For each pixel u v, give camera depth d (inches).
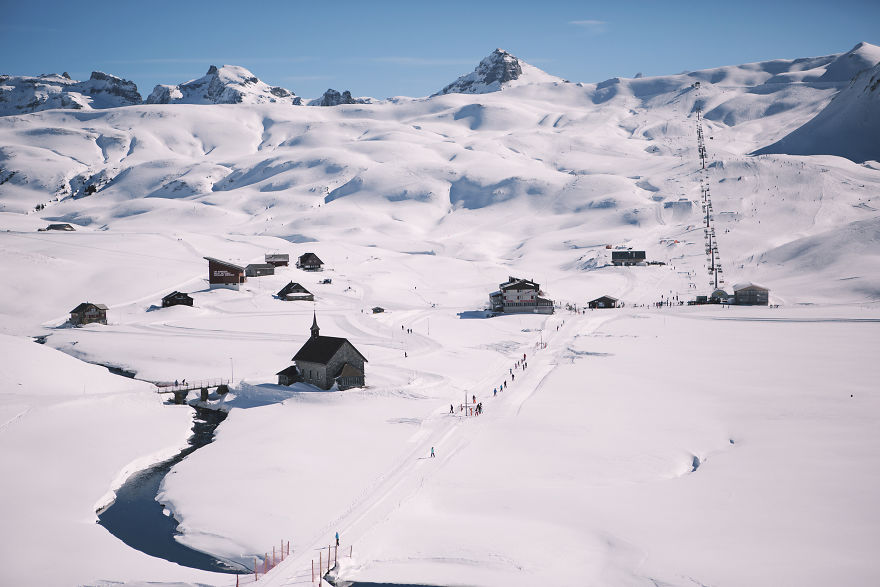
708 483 2112.5
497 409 3014.3
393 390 3253.0
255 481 2235.5
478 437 2637.8
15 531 1868.8
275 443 2613.2
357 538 1823.3
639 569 1625.2
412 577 1637.6
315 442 2620.6
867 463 2209.6
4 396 2979.8
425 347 4365.2
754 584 1529.3
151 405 3216.0
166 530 1953.7
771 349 4121.6
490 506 2007.9
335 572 1651.1
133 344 4394.7
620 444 2502.5
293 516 1966.0
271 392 3348.9
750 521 1840.6
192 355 4138.8
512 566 1664.6
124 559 1740.9
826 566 1587.1
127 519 2031.3
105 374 3619.6
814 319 5098.4
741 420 2738.7
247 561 1740.9
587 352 4192.9
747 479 2124.8
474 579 1619.1
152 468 2497.5
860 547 1672.0
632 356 4047.7
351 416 2947.8
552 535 1814.7
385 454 2472.9
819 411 2795.3
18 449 2448.3
